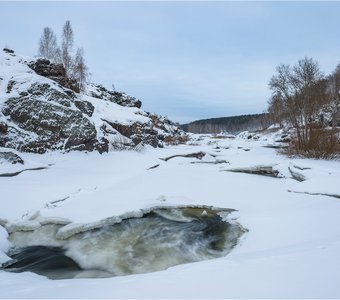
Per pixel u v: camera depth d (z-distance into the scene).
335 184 11.05
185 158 20.86
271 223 8.24
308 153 19.16
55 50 30.31
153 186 12.27
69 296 3.90
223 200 10.83
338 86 41.69
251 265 4.58
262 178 14.02
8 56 19.70
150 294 3.73
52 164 14.80
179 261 7.24
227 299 3.41
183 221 9.48
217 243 8.09
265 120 80.12
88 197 10.73
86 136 17.17
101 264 7.12
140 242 8.14
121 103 35.44
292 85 23.50
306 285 3.58
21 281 5.65
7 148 14.06
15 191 10.70
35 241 8.18
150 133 25.39
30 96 16.14
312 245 5.57
